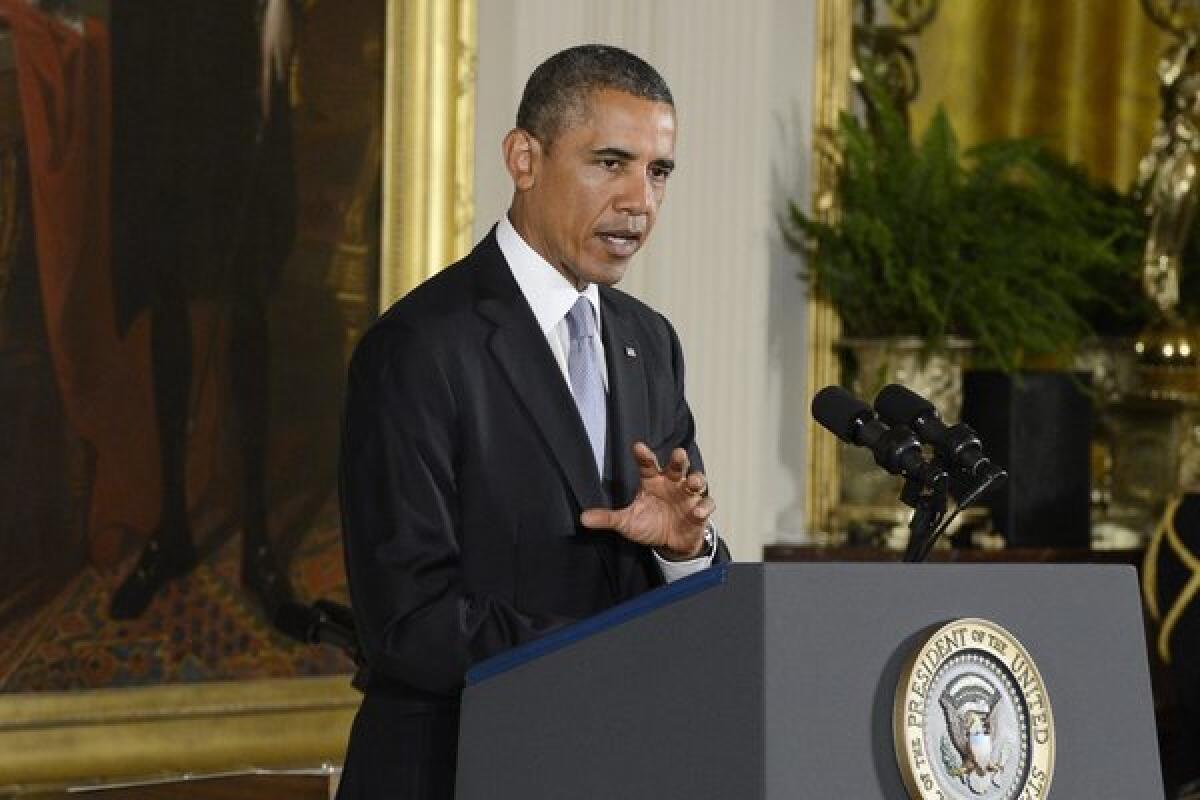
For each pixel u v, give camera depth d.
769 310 26.78
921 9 30.14
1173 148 29.36
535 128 10.82
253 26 20.22
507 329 10.74
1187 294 30.27
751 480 25.42
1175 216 29.30
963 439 10.01
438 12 21.56
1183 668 24.70
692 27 24.69
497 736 8.80
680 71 24.52
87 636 18.92
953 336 26.81
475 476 10.51
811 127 27.28
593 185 10.64
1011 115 31.08
